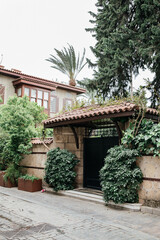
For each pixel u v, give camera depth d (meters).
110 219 5.85
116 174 6.89
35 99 21.94
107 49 15.87
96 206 7.26
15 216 6.10
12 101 12.21
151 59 13.86
